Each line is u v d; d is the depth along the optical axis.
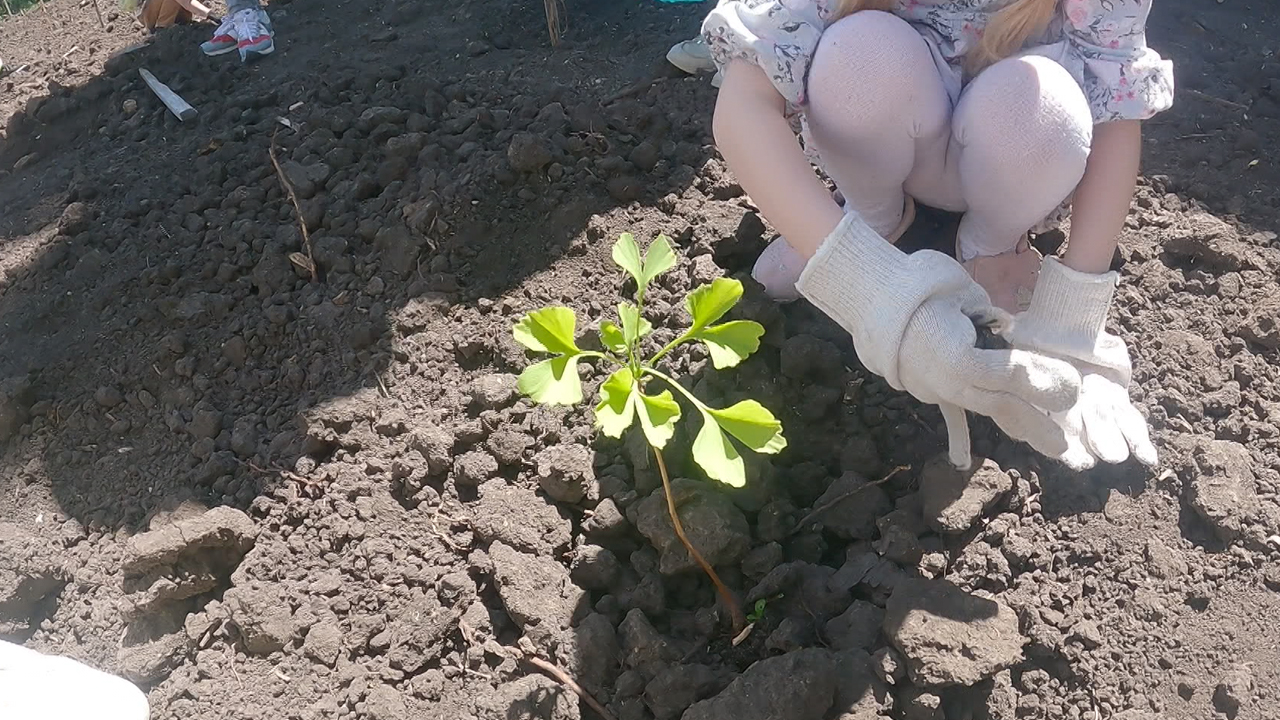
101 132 1.18
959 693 0.67
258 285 0.96
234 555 0.78
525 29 1.27
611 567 0.74
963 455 0.74
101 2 1.52
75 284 0.99
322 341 0.91
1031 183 0.71
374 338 0.90
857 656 0.66
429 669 0.72
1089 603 0.72
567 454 0.78
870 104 0.69
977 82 0.71
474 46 1.22
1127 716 0.67
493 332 0.89
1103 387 0.76
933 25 0.74
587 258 0.93
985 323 0.66
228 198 1.03
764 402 0.82
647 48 1.19
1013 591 0.72
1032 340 0.74
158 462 0.86
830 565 0.76
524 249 0.94
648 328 0.65
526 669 0.71
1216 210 0.97
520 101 1.08
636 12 1.29
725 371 0.83
